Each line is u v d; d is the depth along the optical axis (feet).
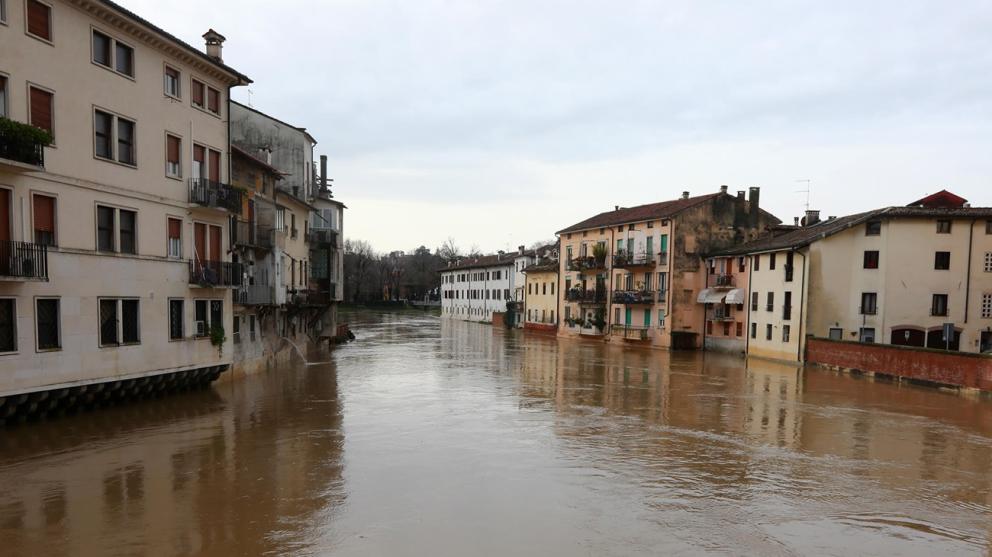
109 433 58.13
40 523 36.11
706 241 163.02
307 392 83.30
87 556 31.71
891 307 123.34
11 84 55.98
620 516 38.81
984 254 122.83
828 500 42.22
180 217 77.00
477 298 308.19
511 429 62.23
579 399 80.74
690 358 139.64
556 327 213.66
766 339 136.87
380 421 65.16
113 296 66.33
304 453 52.06
